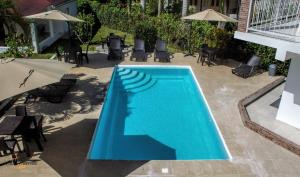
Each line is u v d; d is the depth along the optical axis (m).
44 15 19.83
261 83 18.28
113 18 32.12
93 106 14.77
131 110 15.85
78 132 12.30
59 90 15.52
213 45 22.86
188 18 21.08
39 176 9.63
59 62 11.58
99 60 21.95
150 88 18.80
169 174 9.95
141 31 25.73
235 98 16.06
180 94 18.05
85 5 33.62
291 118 13.16
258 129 12.53
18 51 16.64
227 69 20.73
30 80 9.65
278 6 12.86
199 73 19.81
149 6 35.28
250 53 21.42
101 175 9.80
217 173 10.08
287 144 11.47
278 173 10.20
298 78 12.41
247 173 10.14
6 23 19.62
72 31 27.16
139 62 21.73
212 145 12.84
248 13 13.02
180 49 25.27
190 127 14.28
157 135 13.58
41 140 11.62
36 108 14.33
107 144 12.82
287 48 11.55
